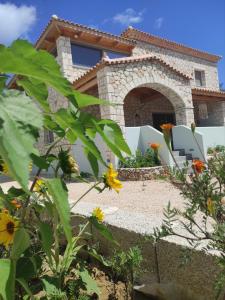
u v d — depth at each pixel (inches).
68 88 26.4
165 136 58.0
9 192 47.0
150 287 75.7
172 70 466.0
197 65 708.0
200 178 51.1
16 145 19.8
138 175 348.5
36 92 31.5
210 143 488.7
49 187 29.6
